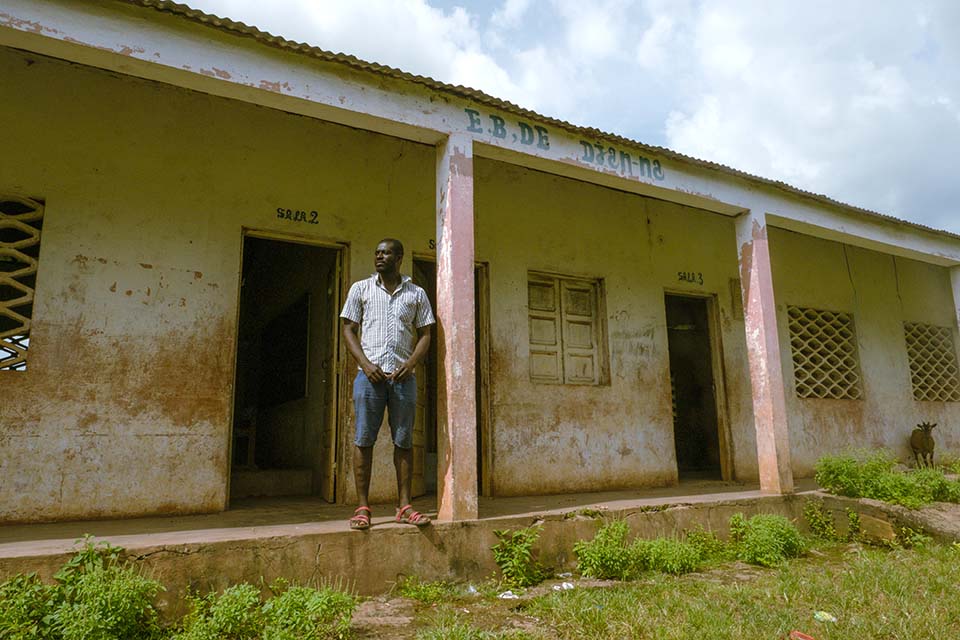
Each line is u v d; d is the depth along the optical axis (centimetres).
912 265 1105
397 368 443
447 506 457
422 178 686
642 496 659
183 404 534
